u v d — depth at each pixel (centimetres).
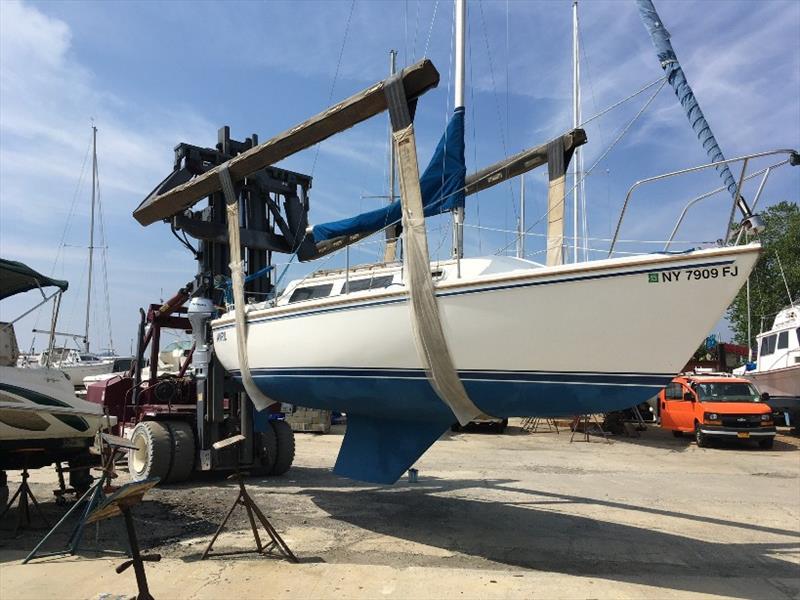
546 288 477
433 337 516
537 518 660
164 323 1015
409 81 510
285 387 662
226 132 935
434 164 585
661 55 660
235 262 707
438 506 717
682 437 1625
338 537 575
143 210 823
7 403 579
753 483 906
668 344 455
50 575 445
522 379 500
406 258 521
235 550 517
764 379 1684
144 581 314
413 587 430
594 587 438
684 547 552
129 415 1027
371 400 593
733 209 496
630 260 455
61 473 669
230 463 862
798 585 451
